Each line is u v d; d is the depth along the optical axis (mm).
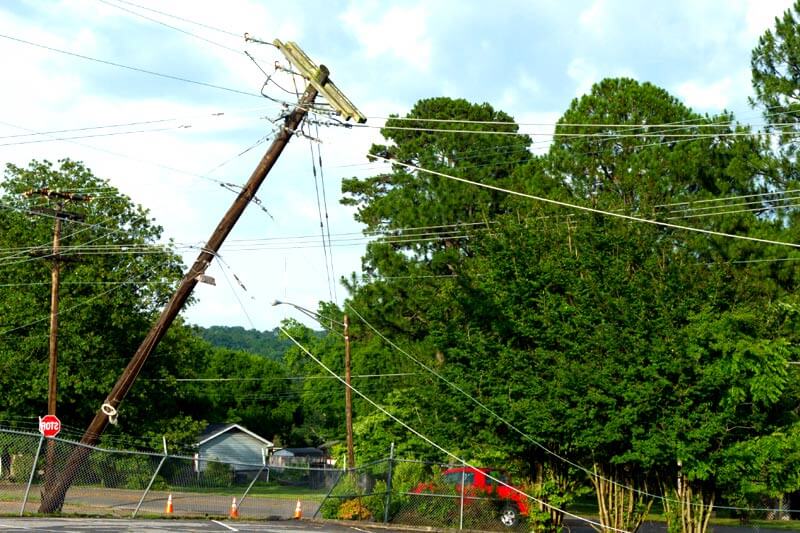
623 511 28938
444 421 29531
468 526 30516
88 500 30203
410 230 50656
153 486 34438
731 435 27016
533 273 28875
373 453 42219
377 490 31797
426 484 31328
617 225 28281
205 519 28484
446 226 49250
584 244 28422
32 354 49844
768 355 25484
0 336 49719
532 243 29328
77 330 49906
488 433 28359
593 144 45188
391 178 56469
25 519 23625
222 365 105812
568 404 27031
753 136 41281
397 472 32250
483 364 28734
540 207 31672
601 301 27562
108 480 33281
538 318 28312
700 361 26328
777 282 37219
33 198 51656
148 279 53062
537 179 46594
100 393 50844
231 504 32750
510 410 27578
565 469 29859
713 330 25750
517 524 30297
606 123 45625
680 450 25719
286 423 112250
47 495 25453
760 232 37250
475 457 30625
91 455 26156
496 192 51719
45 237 50250
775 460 26234
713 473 26516
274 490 54719
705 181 41812
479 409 28062
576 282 28172
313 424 118625
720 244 37094
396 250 51094
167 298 53719
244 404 107938
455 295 29641
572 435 27156
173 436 52219
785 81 40750
